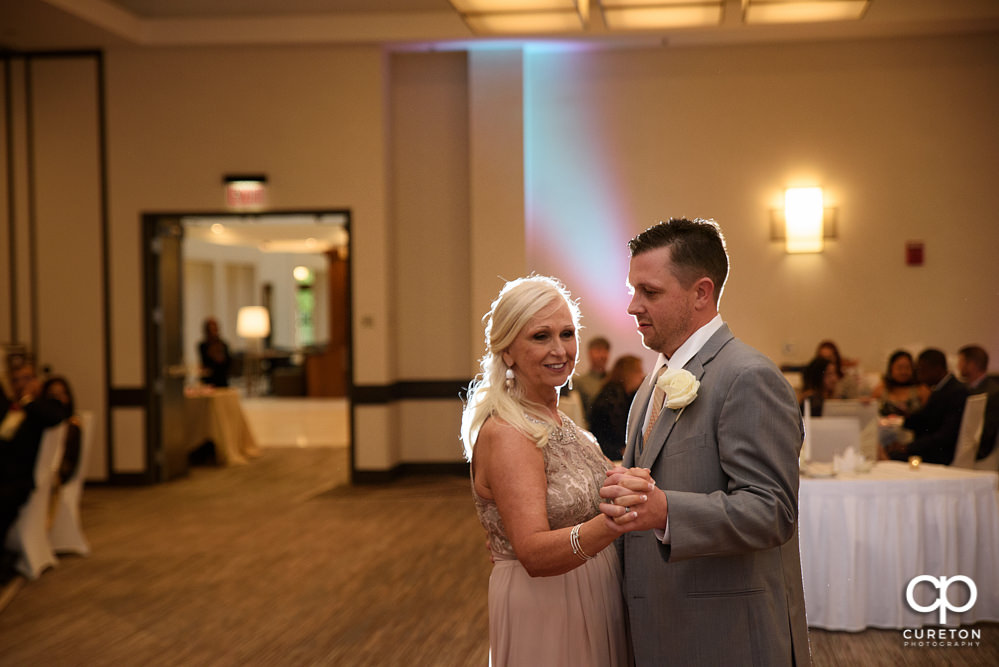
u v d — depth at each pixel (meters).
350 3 8.16
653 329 2.04
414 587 5.18
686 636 1.91
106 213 8.69
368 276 8.58
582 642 2.00
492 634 2.05
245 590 5.19
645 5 5.78
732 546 1.72
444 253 8.93
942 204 8.41
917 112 8.41
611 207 8.77
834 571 4.33
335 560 5.82
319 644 4.26
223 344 12.27
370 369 8.58
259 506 7.61
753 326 8.60
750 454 1.80
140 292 8.66
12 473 5.49
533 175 8.84
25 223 8.77
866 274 8.49
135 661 4.08
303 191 8.60
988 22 7.93
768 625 1.89
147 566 5.76
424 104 8.92
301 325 24.75
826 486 4.36
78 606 4.94
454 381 8.93
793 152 8.54
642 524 1.70
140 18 8.44
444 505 7.49
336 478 8.91
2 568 5.54
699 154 8.65
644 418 2.20
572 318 2.05
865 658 3.95
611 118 8.73
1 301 8.79
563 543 1.78
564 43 8.51
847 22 7.91
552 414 2.06
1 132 8.77
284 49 8.59
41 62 8.70
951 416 5.93
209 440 9.93
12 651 4.23
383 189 8.55
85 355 8.71
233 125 8.62
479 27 6.09
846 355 8.52
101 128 8.68
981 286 8.38
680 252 2.00
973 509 4.41
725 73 8.59
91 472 8.70
